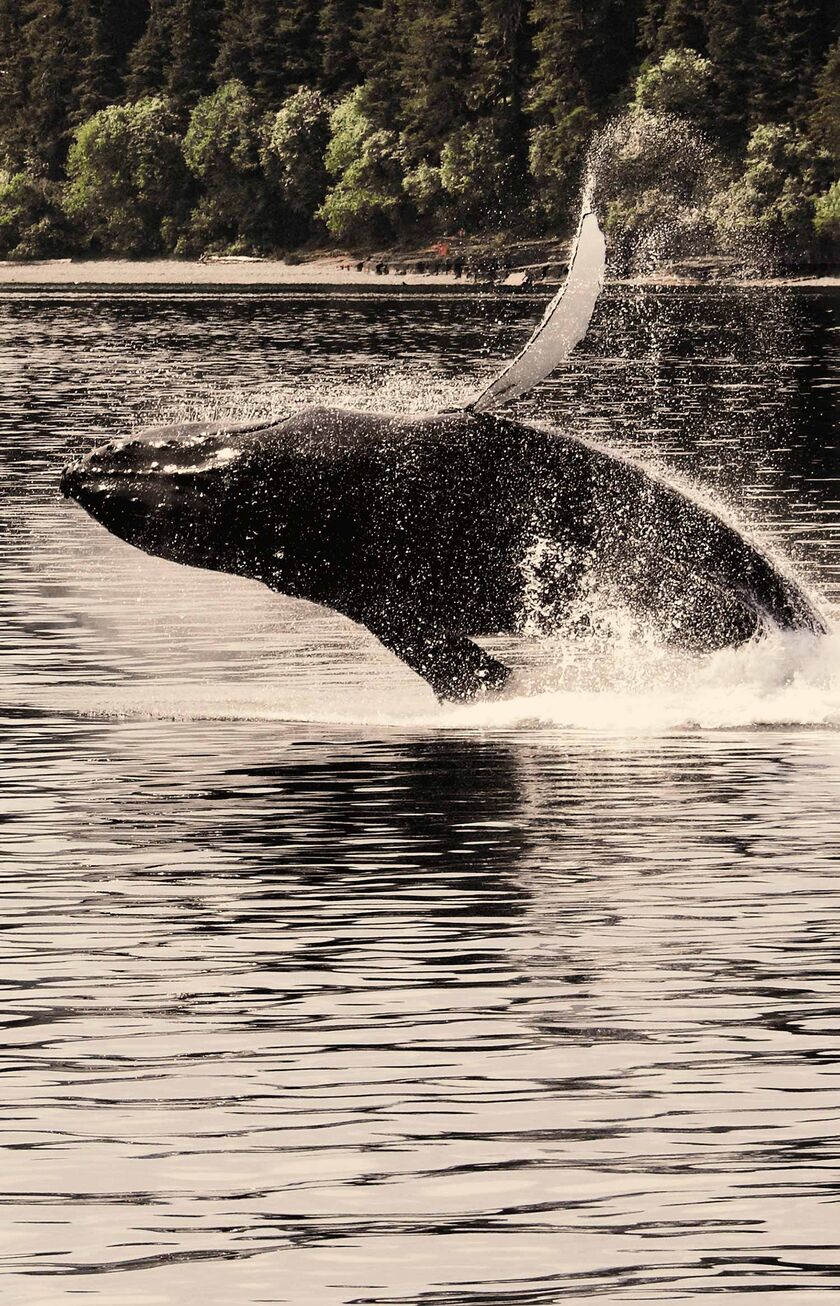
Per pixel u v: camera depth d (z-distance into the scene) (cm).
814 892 5988
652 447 18750
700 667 8494
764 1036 4894
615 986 5244
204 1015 5094
